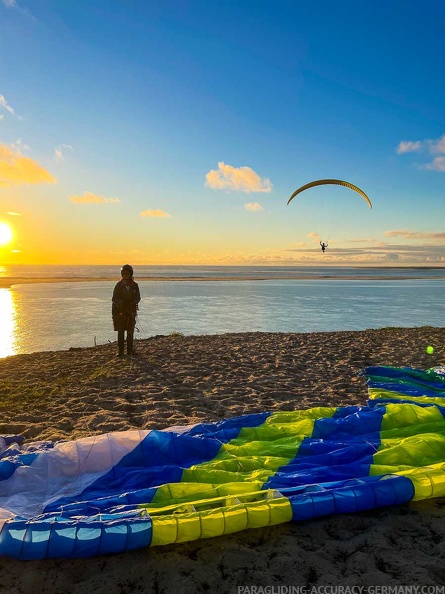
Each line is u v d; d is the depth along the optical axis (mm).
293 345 12703
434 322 21078
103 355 11633
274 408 7016
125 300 11133
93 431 6066
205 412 6828
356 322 21016
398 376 8719
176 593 2887
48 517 3404
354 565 3119
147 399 7539
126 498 3691
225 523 3336
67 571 3098
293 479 3967
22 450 4848
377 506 3703
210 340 13758
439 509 3832
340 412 5734
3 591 2916
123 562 3182
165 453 4527
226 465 4285
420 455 4426
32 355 11914
